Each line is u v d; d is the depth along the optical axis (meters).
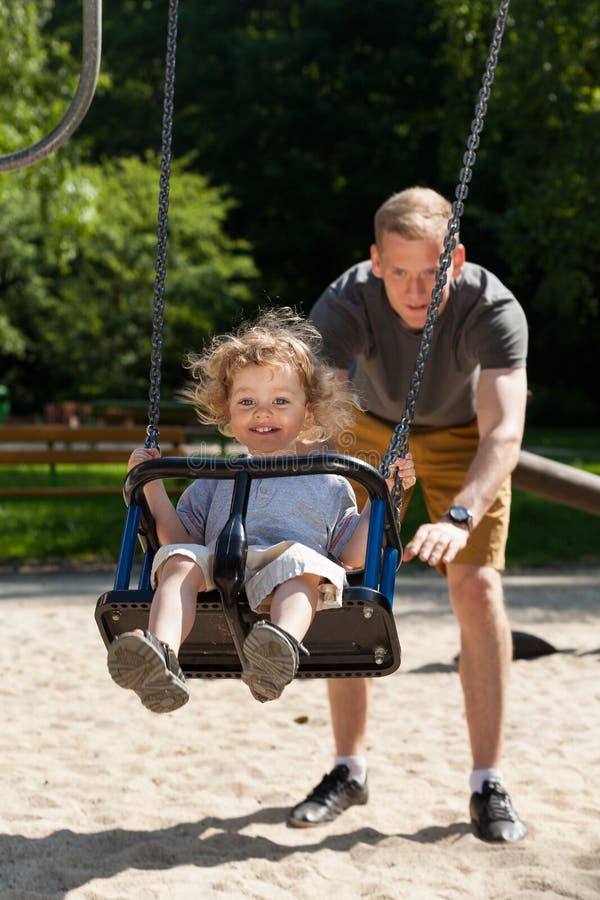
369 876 3.46
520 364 3.78
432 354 3.86
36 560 10.50
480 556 3.87
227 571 2.71
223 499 3.15
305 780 4.48
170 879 3.40
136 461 3.12
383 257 3.70
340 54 34.12
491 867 3.55
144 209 28.83
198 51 36.19
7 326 29.58
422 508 13.11
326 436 3.29
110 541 11.16
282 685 2.63
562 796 4.26
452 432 4.12
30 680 6.07
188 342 29.97
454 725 5.30
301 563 2.77
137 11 37.31
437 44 33.53
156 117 36.03
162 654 2.63
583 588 9.29
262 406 3.10
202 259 30.45
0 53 15.11
